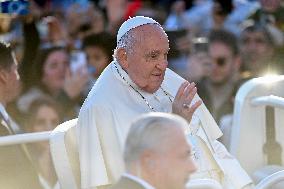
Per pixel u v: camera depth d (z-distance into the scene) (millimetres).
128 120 13844
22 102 19031
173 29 23875
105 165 13758
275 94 16625
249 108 16625
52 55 20625
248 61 21938
